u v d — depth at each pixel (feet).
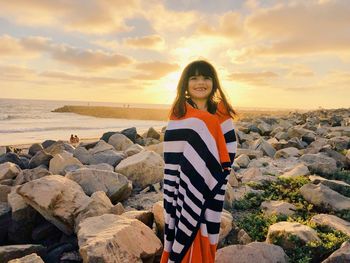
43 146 53.47
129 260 13.64
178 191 10.78
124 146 49.32
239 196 24.38
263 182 27.71
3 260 15.64
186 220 10.50
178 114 10.97
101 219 16.42
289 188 26.09
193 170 10.36
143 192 26.89
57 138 114.73
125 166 28.43
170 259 10.82
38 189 19.20
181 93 11.12
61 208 18.86
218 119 11.18
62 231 19.48
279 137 59.98
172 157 10.90
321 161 35.01
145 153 30.14
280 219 20.08
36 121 219.20
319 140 48.91
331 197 21.94
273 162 38.55
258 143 46.88
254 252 14.01
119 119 303.89
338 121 94.94
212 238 10.77
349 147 44.29
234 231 18.39
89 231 15.24
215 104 11.44
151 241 15.28
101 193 20.86
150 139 63.26
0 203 22.94
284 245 15.81
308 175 29.48
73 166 30.12
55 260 16.61
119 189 23.73
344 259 12.82
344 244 13.93
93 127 177.78
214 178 10.52
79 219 18.53
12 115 277.85
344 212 20.80
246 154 42.47
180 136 10.73
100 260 13.07
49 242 19.85
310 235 16.02
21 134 128.98
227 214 19.06
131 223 15.78
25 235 20.51
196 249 10.65
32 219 20.59
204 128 10.47
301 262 14.47
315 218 19.43
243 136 61.93
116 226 15.29
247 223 19.56
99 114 364.79
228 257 13.82
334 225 18.19
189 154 10.45
